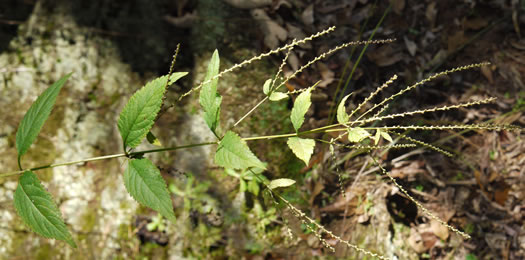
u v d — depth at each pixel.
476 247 1.13
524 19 1.35
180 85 1.10
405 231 1.12
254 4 1.22
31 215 0.53
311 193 1.12
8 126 0.97
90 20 1.07
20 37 1.02
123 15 1.10
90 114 1.01
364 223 1.11
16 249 0.91
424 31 1.32
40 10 1.05
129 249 0.97
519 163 1.20
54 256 0.92
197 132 1.08
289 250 1.07
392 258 1.08
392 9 1.33
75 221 0.95
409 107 1.23
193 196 1.04
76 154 0.99
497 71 1.29
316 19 1.29
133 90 1.05
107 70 1.05
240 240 1.05
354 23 1.31
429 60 1.29
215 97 0.55
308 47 1.23
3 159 0.95
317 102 1.18
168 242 1.00
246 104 1.13
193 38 1.14
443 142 1.21
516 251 1.13
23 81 0.99
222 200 1.06
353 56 1.26
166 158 1.05
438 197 1.16
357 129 0.55
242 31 1.19
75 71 1.02
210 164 1.08
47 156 0.97
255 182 1.06
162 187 0.52
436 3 1.36
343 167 1.16
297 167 1.13
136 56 1.08
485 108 1.25
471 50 1.31
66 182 0.97
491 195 1.18
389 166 1.17
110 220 0.98
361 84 1.23
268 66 1.18
